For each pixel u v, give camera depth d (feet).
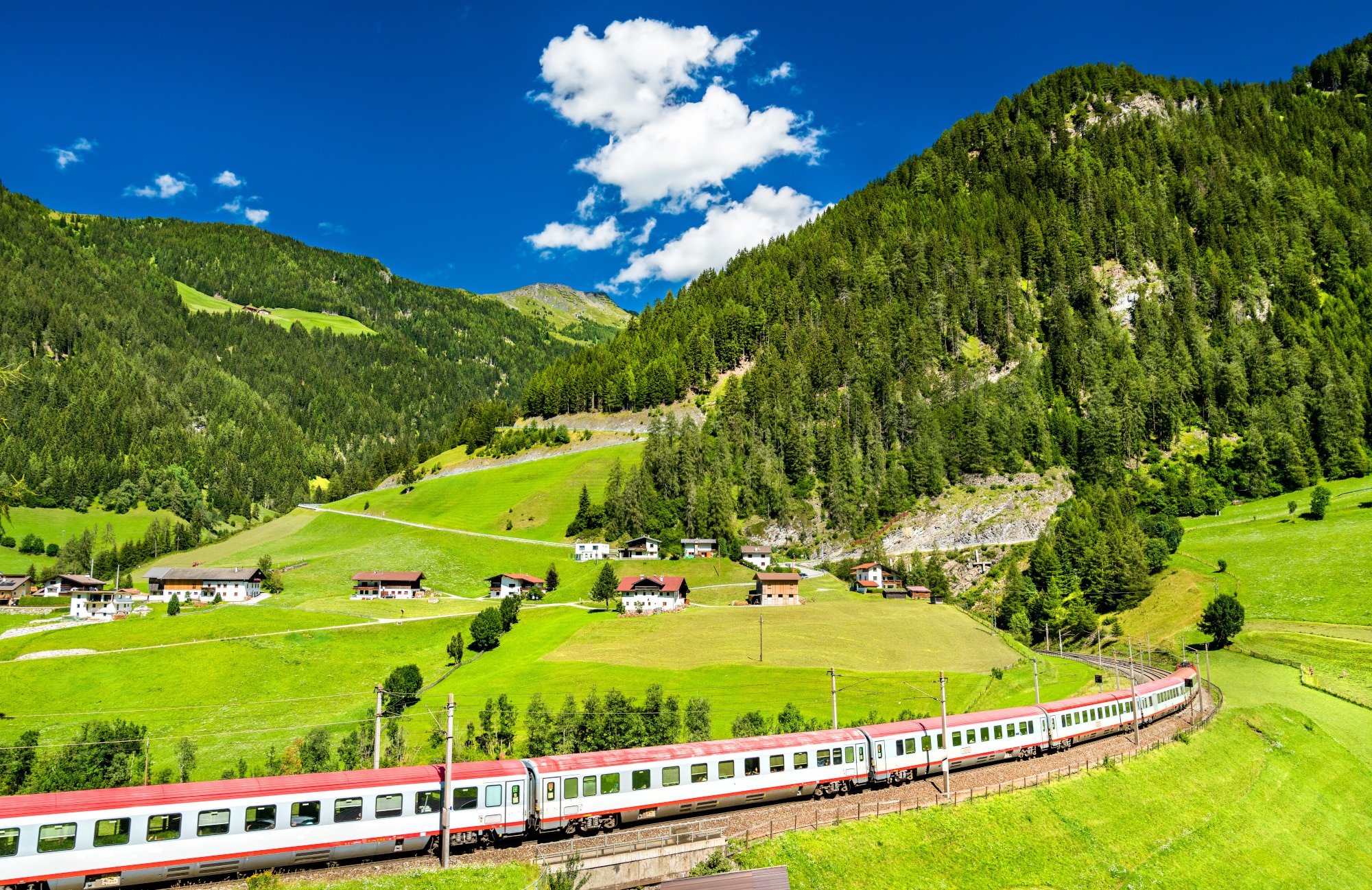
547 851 129.18
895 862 140.77
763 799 157.17
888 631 420.36
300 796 119.55
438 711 296.92
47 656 393.09
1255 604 437.58
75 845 106.52
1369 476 650.84
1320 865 186.29
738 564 646.74
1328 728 266.77
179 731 304.91
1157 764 206.90
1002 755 196.65
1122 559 507.71
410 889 114.73
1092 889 150.71
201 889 111.34
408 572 614.75
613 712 236.43
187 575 577.84
